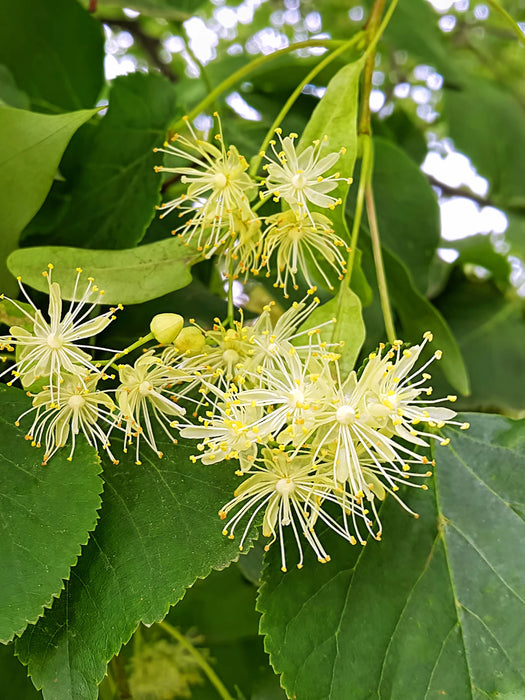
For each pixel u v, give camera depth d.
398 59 0.26
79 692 0.11
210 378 0.12
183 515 0.12
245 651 0.20
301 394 0.11
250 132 0.18
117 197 0.15
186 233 0.13
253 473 0.12
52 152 0.13
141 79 0.15
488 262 0.21
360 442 0.11
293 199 0.12
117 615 0.11
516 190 0.24
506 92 0.26
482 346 0.21
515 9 0.31
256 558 0.17
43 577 0.11
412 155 0.22
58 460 0.12
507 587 0.12
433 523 0.13
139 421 0.12
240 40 0.33
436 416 0.11
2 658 0.15
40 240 0.15
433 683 0.12
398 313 0.17
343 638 0.12
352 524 0.13
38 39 0.18
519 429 0.14
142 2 0.20
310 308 0.12
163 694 0.19
